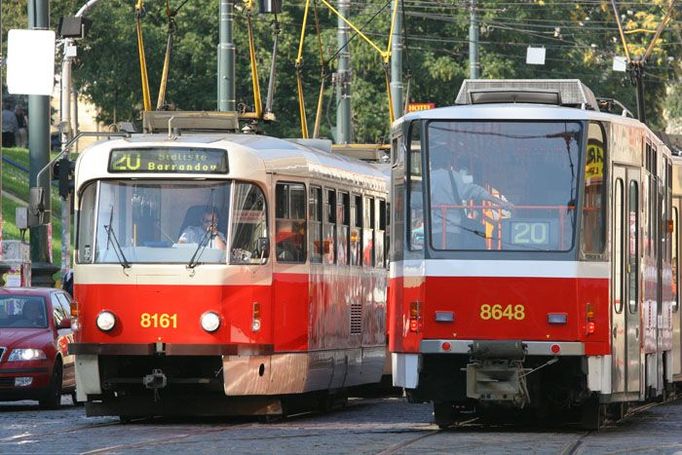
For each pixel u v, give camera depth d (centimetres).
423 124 3409
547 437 3244
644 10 12781
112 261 3744
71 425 3731
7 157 11312
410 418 3997
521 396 3325
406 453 2877
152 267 3725
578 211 3341
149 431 3481
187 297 3712
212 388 3778
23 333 4522
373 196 4706
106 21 11162
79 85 11769
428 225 3372
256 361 3741
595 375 3325
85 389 3769
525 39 12275
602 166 3384
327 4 6544
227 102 5931
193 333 3709
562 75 12544
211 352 3703
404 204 3416
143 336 3716
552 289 3319
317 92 11338
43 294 4688
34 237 6019
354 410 4391
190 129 4125
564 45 12406
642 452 2892
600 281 3338
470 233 3356
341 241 4319
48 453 2925
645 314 3656
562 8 12481
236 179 3766
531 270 3322
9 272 5841
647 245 3703
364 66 11400
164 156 3772
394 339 3438
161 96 4525
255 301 3750
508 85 3662
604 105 3934
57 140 12231
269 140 3966
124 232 3762
